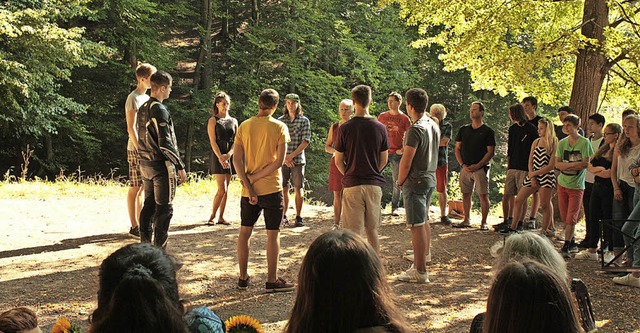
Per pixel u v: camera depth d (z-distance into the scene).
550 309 2.09
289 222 10.39
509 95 26.38
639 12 12.52
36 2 18.67
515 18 11.71
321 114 26.89
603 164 7.84
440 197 10.38
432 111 10.21
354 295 2.17
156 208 7.01
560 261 3.21
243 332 3.52
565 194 8.45
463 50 12.14
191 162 28.56
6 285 6.76
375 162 6.77
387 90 28.23
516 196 9.64
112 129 25.44
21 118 20.42
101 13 23.72
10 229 9.30
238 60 27.50
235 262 7.82
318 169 26.66
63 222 9.89
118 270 2.27
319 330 2.18
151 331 2.08
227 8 31.11
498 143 27.12
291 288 6.68
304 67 27.88
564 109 9.41
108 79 25.92
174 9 27.27
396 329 2.20
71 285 6.77
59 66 22.59
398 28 27.22
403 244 8.89
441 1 12.05
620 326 5.67
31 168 25.23
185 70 32.78
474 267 7.68
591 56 11.37
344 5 27.72
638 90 13.22
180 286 2.83
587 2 11.50
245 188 6.50
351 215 6.75
